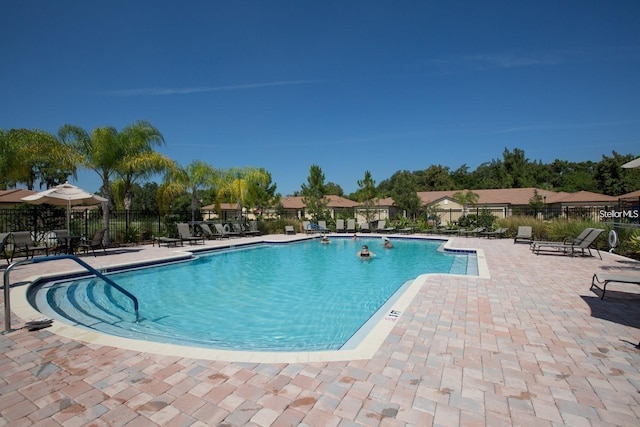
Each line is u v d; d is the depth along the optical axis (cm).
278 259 1420
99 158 1593
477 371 341
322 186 2962
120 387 313
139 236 1783
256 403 284
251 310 708
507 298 623
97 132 1598
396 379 324
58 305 733
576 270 920
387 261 1358
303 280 1010
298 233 2508
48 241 1491
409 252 1620
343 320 643
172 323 624
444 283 748
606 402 287
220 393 301
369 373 336
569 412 273
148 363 360
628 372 339
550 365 355
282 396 295
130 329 587
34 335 443
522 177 6116
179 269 1184
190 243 1745
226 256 1503
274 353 380
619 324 483
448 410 275
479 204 3919
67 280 913
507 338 429
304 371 340
